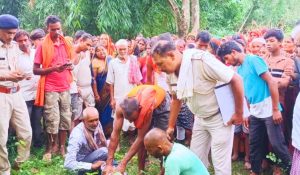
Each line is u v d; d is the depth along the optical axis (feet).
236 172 17.75
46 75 18.56
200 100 12.76
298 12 78.13
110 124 21.22
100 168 15.35
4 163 15.92
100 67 21.08
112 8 42.37
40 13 50.37
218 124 12.83
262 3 70.59
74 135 15.53
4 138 15.69
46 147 19.74
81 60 20.34
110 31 44.45
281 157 15.26
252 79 15.26
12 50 15.83
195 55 12.20
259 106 15.33
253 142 15.97
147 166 17.97
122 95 19.90
